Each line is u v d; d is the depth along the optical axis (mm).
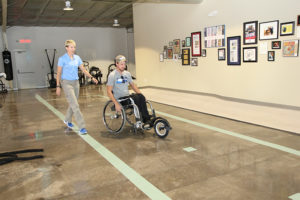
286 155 2854
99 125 4449
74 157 3066
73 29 12906
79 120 3924
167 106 5812
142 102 3639
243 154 2934
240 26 5461
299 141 3256
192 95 6902
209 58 6355
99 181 2443
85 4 8289
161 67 8156
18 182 2484
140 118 3576
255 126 3965
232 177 2410
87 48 13266
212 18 6090
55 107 6363
